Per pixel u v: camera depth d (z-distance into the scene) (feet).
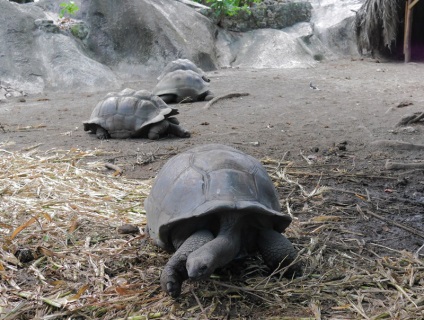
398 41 51.96
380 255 11.71
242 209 9.29
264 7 52.60
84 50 42.75
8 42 39.52
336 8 55.26
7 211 13.66
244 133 23.59
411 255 11.50
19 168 17.40
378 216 13.92
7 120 28.14
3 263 10.89
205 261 8.59
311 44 51.52
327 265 11.07
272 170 17.81
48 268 10.89
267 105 30.55
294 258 10.04
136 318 9.11
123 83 40.78
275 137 22.77
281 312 9.33
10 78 37.70
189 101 32.48
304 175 17.39
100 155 20.22
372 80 39.19
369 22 48.85
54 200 14.49
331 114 27.61
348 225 13.42
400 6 47.93
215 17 50.85
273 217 9.90
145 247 11.77
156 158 19.67
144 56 44.01
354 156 19.81
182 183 10.00
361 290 10.03
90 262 11.03
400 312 9.19
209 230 9.64
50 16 44.68
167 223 9.62
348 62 48.91
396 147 20.68
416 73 42.27
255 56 48.98
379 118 26.30
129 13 44.86
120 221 13.29
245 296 9.77
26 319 9.18
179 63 35.50
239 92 34.06
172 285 9.21
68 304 9.49
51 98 35.22
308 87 36.55
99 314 9.31
